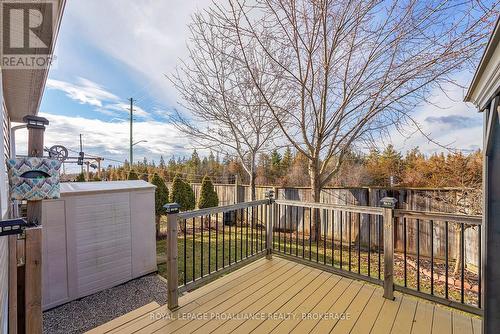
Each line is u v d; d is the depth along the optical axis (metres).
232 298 2.51
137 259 4.29
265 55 5.25
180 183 7.89
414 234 5.39
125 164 15.37
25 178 1.73
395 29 4.30
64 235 3.48
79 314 3.20
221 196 9.41
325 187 6.80
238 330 2.03
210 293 2.60
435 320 2.16
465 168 5.25
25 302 1.67
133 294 3.73
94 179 11.01
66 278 3.47
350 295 2.58
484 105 1.23
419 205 5.45
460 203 4.85
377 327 2.07
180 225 8.07
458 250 4.84
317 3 4.29
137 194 4.32
